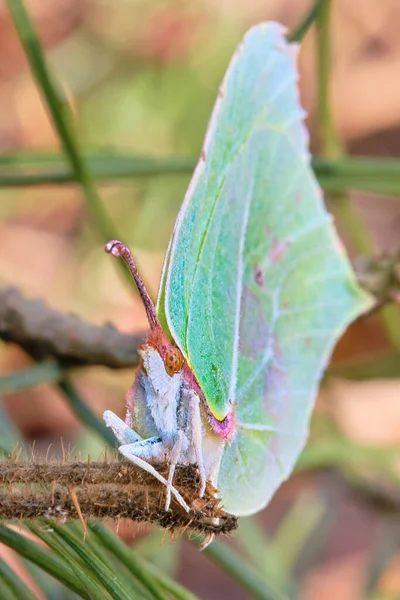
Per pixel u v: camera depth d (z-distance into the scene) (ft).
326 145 0.68
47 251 1.08
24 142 1.15
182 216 0.56
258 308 0.60
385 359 0.71
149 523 0.53
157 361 0.55
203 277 0.57
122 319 1.03
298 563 0.91
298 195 0.61
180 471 0.55
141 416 0.56
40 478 0.52
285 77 0.60
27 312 0.64
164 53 1.10
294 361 0.62
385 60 1.23
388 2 1.20
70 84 1.09
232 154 0.58
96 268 1.05
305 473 0.99
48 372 0.64
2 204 1.05
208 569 0.97
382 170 0.65
